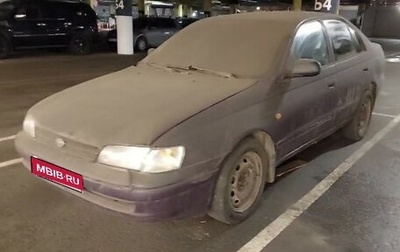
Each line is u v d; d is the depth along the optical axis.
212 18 4.16
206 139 2.64
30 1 14.15
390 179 3.94
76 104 2.91
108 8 33.28
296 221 3.12
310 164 4.30
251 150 3.03
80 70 11.69
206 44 3.76
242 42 3.61
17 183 3.69
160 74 3.50
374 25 31.11
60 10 15.07
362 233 2.96
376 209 3.32
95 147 2.50
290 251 2.73
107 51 17.72
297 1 17.45
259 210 3.28
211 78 3.28
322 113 3.89
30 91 8.16
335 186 3.76
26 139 2.93
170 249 2.74
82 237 2.85
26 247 2.71
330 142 5.04
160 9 40.59
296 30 3.60
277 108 3.22
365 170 4.16
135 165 2.41
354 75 4.45
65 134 2.63
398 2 29.41
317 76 3.73
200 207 2.70
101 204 2.53
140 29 18.17
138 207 2.41
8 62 12.85
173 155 2.46
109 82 3.38
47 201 3.36
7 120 5.85
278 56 3.36
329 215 3.22
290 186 3.75
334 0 11.61
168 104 2.76
